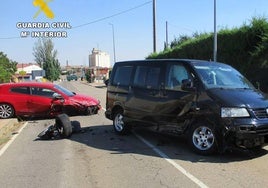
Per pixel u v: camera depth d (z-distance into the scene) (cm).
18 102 1628
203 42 2483
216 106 818
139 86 1059
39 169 785
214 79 898
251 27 1998
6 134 1266
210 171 728
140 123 1046
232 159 816
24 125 1486
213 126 821
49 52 11925
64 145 1029
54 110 1642
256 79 1884
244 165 767
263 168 743
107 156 881
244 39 2030
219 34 2231
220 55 2217
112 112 1183
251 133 783
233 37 2103
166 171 738
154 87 998
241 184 647
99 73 10612
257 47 1925
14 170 786
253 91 898
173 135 930
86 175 729
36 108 1633
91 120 1533
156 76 1002
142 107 1034
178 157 845
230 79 928
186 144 979
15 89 1648
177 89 927
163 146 966
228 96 826
